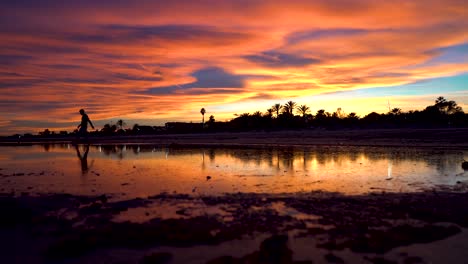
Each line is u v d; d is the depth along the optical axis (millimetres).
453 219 6273
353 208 7047
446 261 4559
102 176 11430
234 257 4680
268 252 4773
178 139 44062
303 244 5125
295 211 6844
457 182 9836
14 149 27094
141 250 4957
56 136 66188
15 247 5141
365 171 12234
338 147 24703
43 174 12047
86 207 7219
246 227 5867
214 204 7430
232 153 20562
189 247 5039
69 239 5324
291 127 81312
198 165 14422
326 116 89438
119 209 7055
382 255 4738
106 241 5270
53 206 7320
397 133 39531
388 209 6961
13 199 7871
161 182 10148
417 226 5891
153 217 6496
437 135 32750
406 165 13742
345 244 5109
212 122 98750
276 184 9766
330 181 10234
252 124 88062
